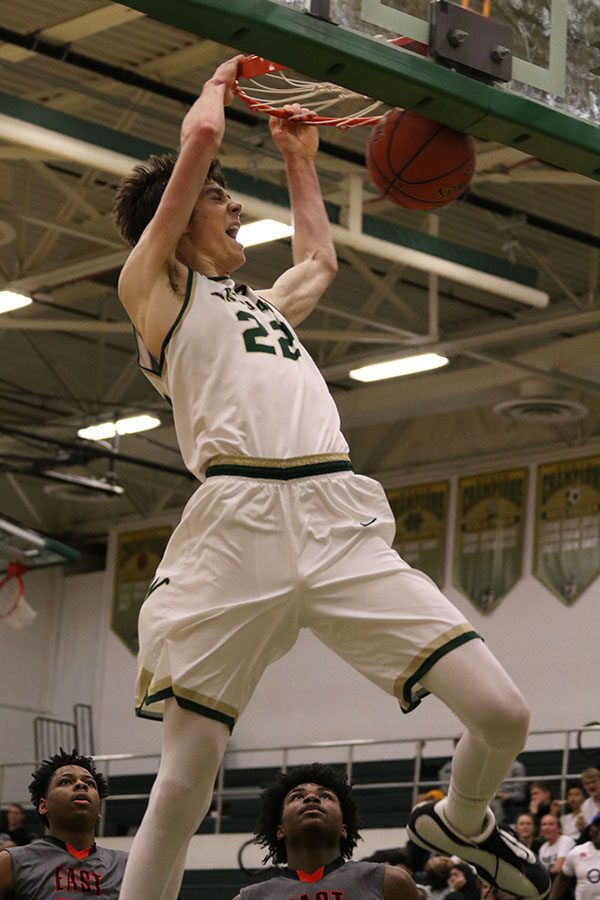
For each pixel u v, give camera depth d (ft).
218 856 75.97
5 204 61.00
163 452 90.53
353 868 19.12
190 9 16.02
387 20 17.30
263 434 14.78
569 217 68.18
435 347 70.13
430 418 91.97
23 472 81.82
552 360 74.69
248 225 55.16
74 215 69.46
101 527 104.73
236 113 55.72
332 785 20.08
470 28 17.79
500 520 87.30
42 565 74.13
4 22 53.42
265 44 16.55
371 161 18.43
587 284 74.90
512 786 70.08
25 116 48.93
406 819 76.48
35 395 84.53
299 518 14.56
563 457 85.56
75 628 103.81
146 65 57.11
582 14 19.02
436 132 17.92
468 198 62.69
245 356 15.07
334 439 15.16
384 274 74.79
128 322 81.46
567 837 52.60
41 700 103.14
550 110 18.29
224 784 90.99
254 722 93.40
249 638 14.40
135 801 92.22
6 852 21.90
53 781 22.17
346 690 90.07
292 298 17.21
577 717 81.30
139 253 15.30
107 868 22.02
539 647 83.87
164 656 14.51
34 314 79.77
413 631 14.23
